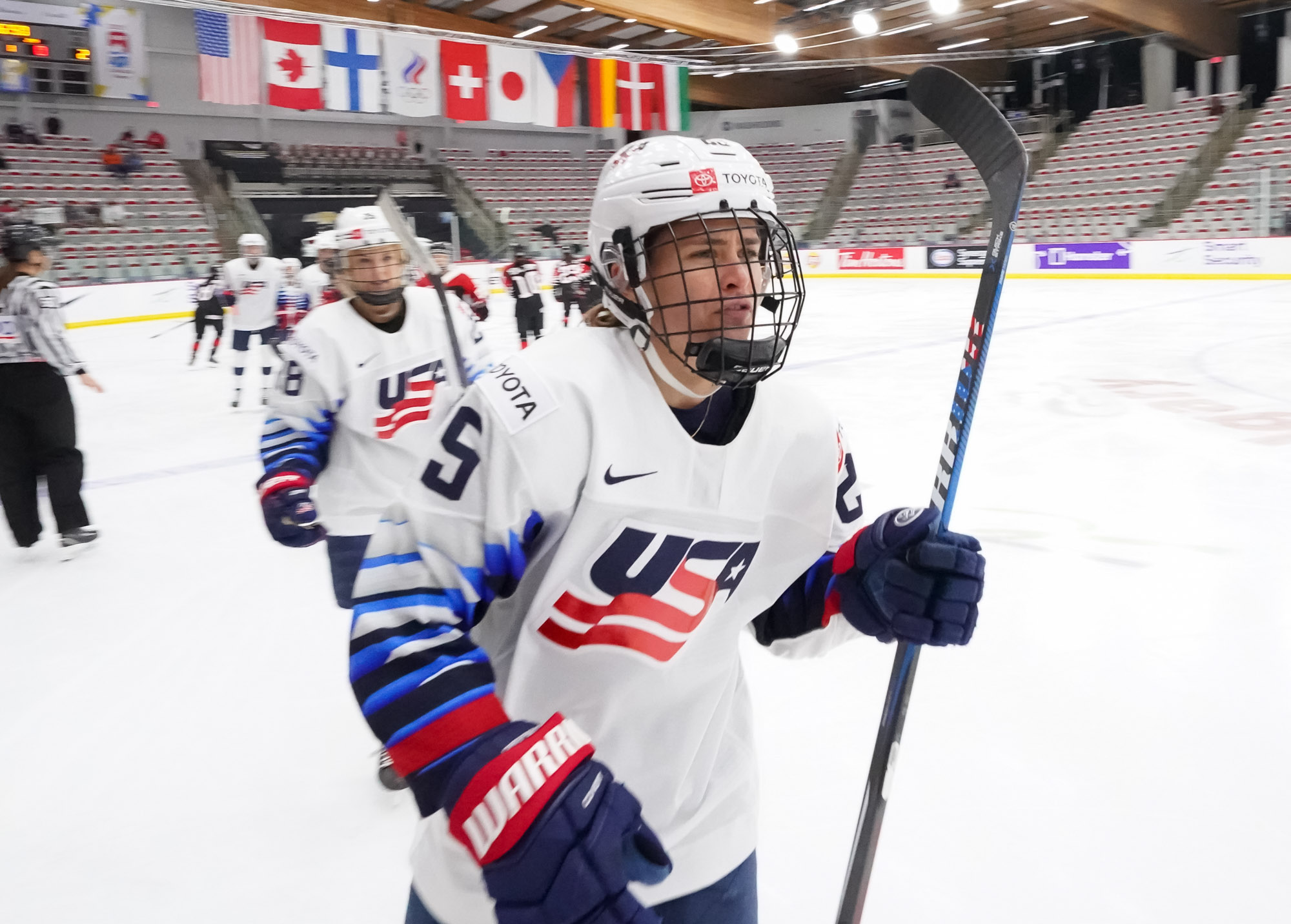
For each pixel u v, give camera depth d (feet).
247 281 28.02
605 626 3.42
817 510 3.81
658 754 3.78
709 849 3.97
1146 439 19.74
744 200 3.18
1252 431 20.03
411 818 7.80
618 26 82.28
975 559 3.49
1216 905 6.40
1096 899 6.48
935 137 94.79
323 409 8.67
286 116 88.63
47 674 10.79
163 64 81.76
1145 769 8.00
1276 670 9.62
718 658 3.85
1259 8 79.87
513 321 57.67
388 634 2.92
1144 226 74.95
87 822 7.84
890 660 10.18
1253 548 13.12
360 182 89.66
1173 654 10.05
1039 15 78.89
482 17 79.15
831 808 7.62
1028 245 68.74
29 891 6.97
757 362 3.10
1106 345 34.19
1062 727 8.70
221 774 8.54
